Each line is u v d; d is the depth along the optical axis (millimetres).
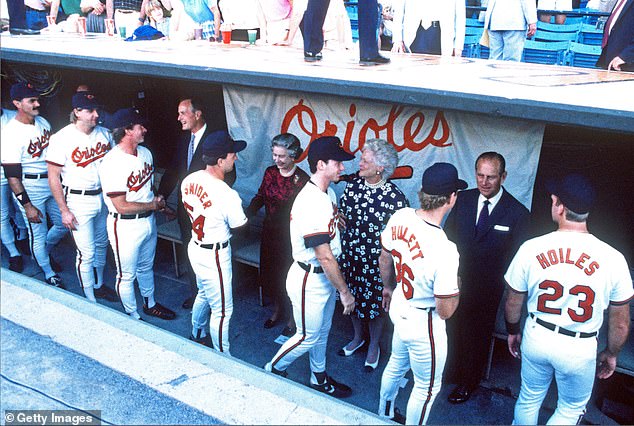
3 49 4914
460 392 3641
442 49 5898
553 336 2674
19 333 3379
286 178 3906
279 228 4039
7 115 5141
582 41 7188
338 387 3695
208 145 3438
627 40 4359
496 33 6156
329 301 3381
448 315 2766
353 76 3402
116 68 4254
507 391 3740
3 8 7156
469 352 3549
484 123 3613
